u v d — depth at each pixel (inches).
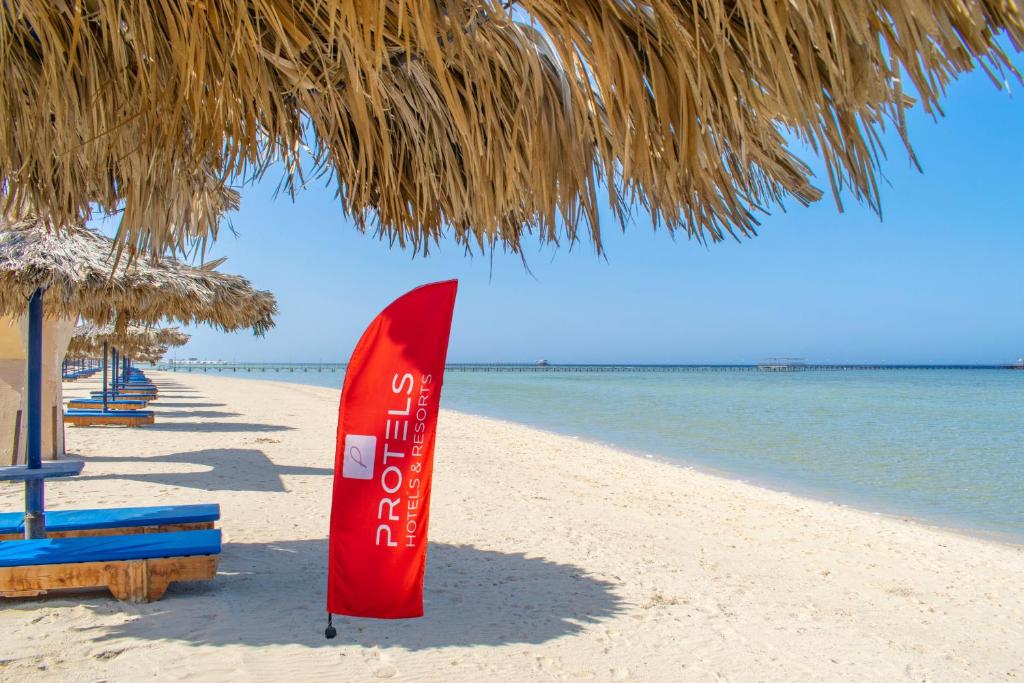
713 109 42.5
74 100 63.7
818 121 35.4
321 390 1600.6
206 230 95.6
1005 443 660.1
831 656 149.7
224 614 144.3
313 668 121.7
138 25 51.9
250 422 620.1
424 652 132.7
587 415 1039.0
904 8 31.4
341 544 114.8
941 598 202.8
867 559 244.5
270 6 47.7
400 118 77.8
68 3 57.5
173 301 190.4
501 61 58.7
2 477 152.1
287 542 208.2
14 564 138.9
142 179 77.5
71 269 166.7
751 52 34.7
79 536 171.9
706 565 219.6
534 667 130.0
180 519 173.8
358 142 82.5
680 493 362.0
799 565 229.8
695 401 1449.3
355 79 47.6
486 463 428.1
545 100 59.9
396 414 113.4
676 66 41.9
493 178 62.0
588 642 145.3
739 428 819.4
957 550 267.7
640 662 137.1
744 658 144.1
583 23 41.7
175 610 144.5
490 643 140.0
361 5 38.1
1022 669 150.6
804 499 376.8
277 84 67.7
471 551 213.6
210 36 50.7
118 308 182.5
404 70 68.3
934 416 1034.1
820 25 32.2
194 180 88.2
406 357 113.7
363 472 114.0
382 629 142.9
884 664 147.6
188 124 62.4
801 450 606.5
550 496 323.0
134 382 1242.0
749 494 374.3
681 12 38.8
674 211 53.0
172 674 115.3
